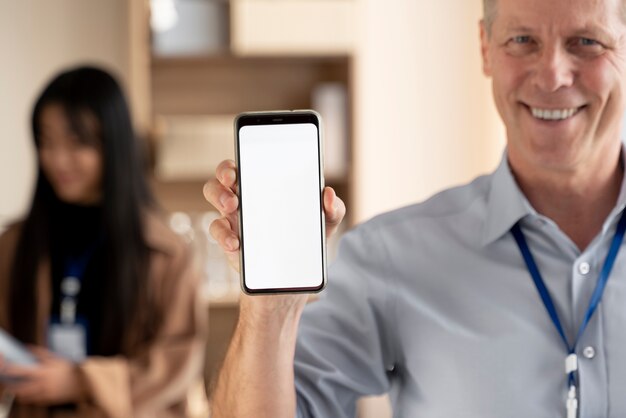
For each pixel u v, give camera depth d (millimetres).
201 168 4129
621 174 1554
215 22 4238
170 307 2760
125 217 2742
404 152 4812
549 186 1538
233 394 1420
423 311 1563
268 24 4184
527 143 1481
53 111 2711
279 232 1280
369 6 4777
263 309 1329
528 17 1420
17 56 4465
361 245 1630
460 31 4801
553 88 1418
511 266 1549
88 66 2814
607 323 1500
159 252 2783
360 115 4238
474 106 4816
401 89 4801
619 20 1411
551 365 1501
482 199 1604
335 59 4367
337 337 1590
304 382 1559
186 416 2818
